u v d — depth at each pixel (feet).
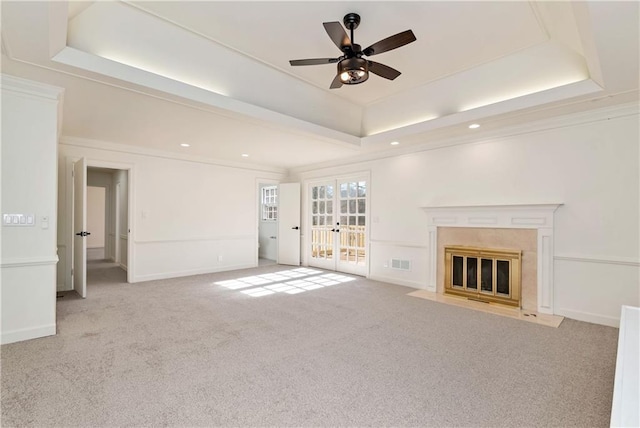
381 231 18.07
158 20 8.67
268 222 27.45
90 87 9.36
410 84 12.76
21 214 9.09
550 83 10.38
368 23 8.71
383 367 7.77
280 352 8.57
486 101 11.90
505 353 8.59
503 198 13.30
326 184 21.98
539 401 6.37
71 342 9.05
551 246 11.97
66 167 15.28
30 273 9.25
